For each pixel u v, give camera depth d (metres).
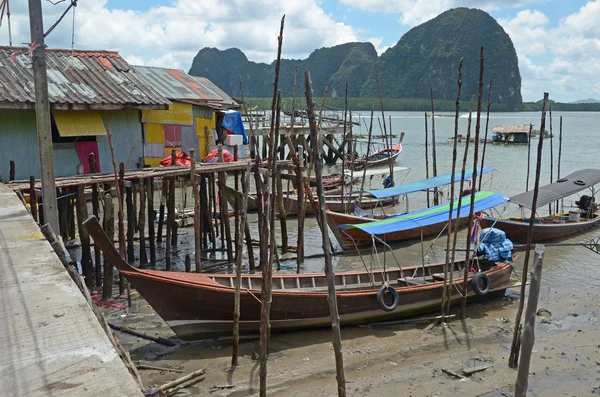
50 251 6.39
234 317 9.08
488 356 9.84
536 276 5.21
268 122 42.41
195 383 8.59
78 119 17.44
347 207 22.97
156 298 9.35
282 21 7.74
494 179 33.81
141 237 13.53
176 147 21.50
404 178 35.59
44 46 9.95
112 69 19.06
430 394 8.38
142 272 9.15
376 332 11.00
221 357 9.54
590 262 16.52
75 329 3.98
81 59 19.08
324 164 42.88
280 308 10.15
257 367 9.19
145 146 21.28
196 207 12.78
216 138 26.44
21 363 3.42
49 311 4.34
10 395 3.02
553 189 19.66
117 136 19.31
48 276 5.33
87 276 12.41
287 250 17.39
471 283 12.21
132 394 3.05
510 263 13.23
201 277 9.96
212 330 10.05
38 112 10.00
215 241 17.70
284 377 8.84
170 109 22.64
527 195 18.91
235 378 8.77
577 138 71.62
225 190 15.22
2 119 16.44
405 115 159.50
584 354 9.96
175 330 9.77
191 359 9.43
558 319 11.81
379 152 39.84
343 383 5.61
